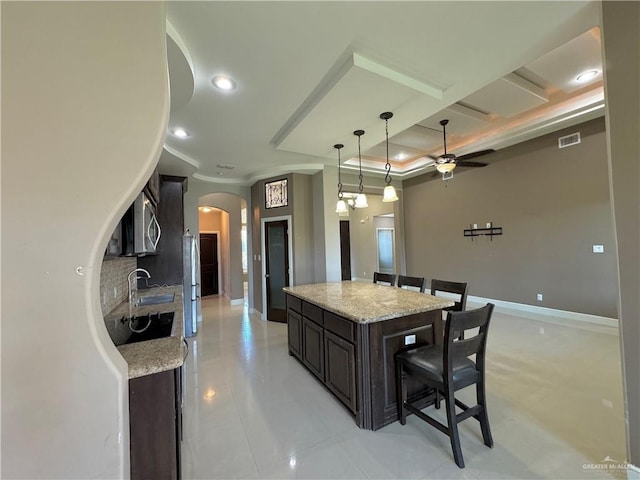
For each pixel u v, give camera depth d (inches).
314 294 115.8
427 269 268.8
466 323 67.8
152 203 127.9
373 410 79.8
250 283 244.4
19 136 34.8
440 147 210.7
